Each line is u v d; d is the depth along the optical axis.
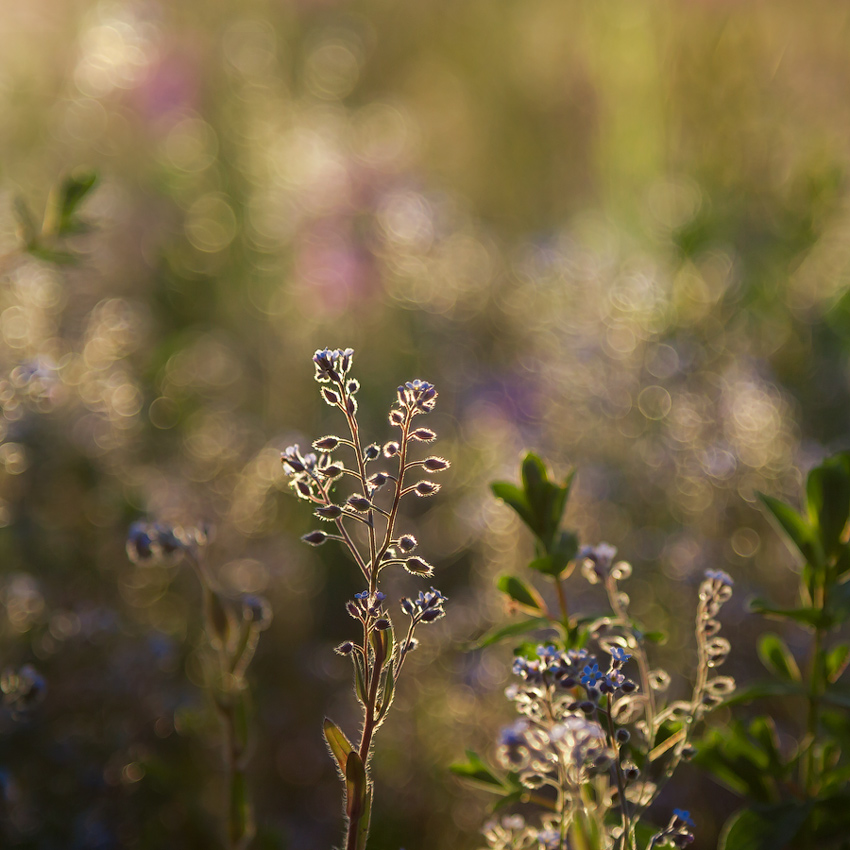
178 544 0.76
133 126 1.78
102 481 1.14
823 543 0.74
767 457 1.18
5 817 0.84
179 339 1.47
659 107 1.67
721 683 0.73
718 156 1.56
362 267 1.67
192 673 1.02
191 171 1.77
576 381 1.38
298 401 1.51
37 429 1.07
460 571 1.33
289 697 1.09
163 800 0.86
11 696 0.80
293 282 1.66
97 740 0.88
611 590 0.74
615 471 1.28
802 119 1.51
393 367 1.62
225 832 0.82
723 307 1.45
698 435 1.21
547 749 0.71
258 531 1.24
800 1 1.50
